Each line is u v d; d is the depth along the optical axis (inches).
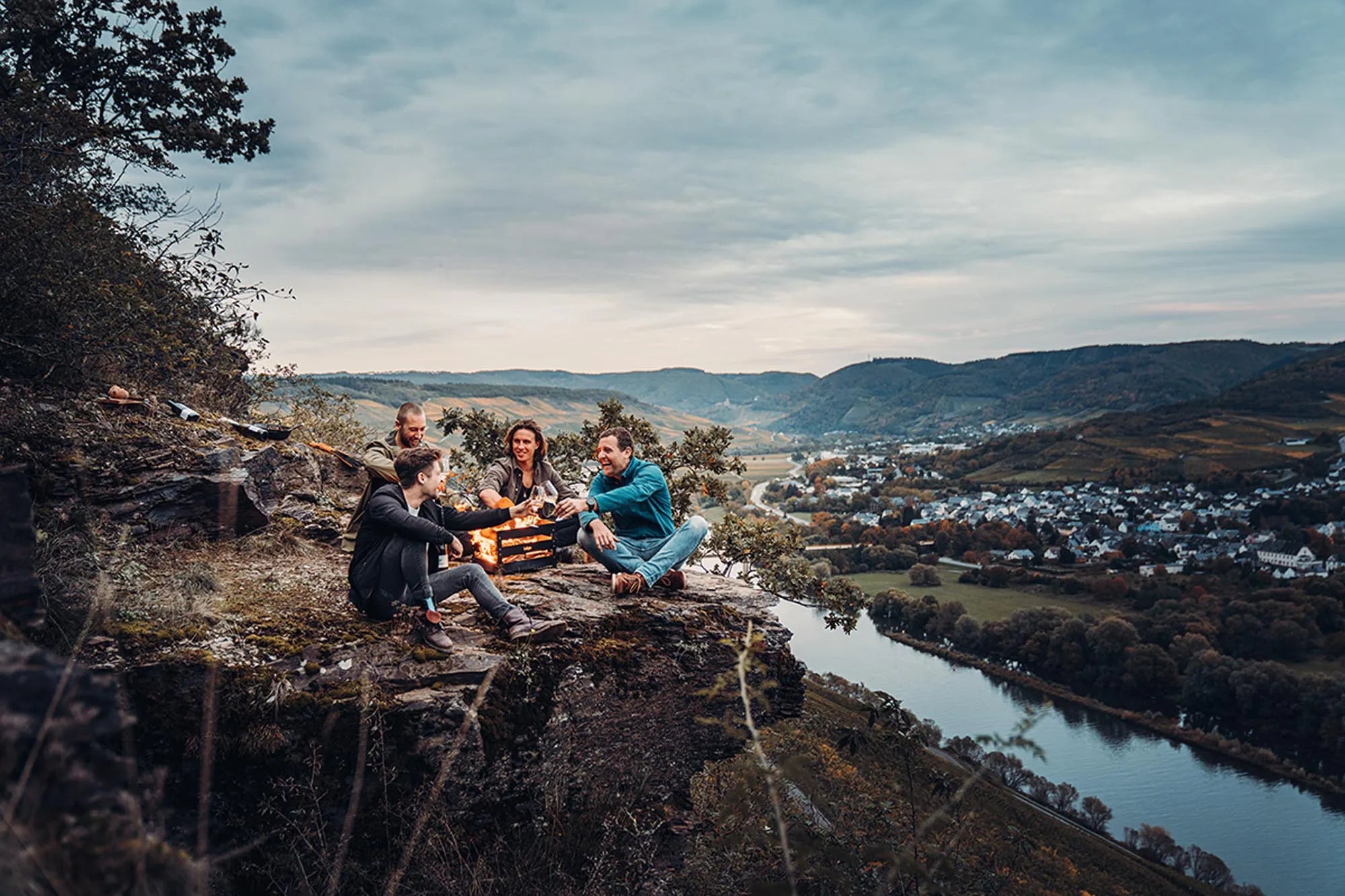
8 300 232.4
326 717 156.1
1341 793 2583.7
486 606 191.6
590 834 184.7
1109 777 2728.8
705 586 242.7
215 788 147.9
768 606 236.2
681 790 206.5
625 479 235.3
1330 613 4121.6
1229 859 2164.1
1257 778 2711.6
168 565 201.5
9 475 87.9
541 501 238.7
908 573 6013.8
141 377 291.3
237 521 241.9
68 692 49.0
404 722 162.6
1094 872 1876.2
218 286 341.1
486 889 158.9
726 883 164.2
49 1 496.4
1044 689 3540.8
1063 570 5846.5
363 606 179.2
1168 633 3983.8
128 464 223.1
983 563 6245.1
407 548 178.9
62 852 42.9
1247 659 3624.5
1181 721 3240.7
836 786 157.0
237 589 197.5
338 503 295.7
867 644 4330.7
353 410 451.8
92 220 266.1
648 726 200.8
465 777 167.3
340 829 154.5
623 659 199.5
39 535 171.6
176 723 146.8
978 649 4212.6
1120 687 3550.7
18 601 81.5
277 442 292.0
